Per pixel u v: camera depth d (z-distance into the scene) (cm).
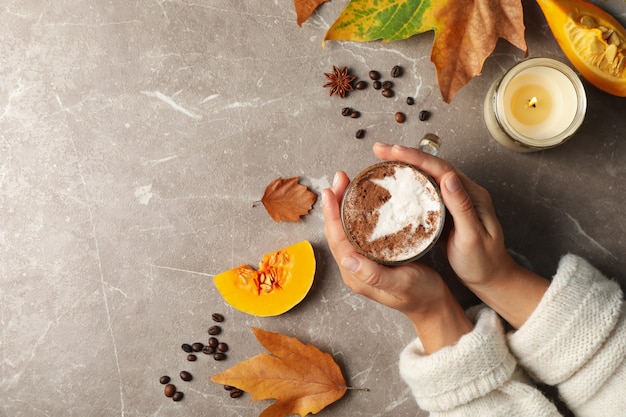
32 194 67
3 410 68
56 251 68
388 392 67
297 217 66
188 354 67
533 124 62
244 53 66
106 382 68
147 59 67
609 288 56
